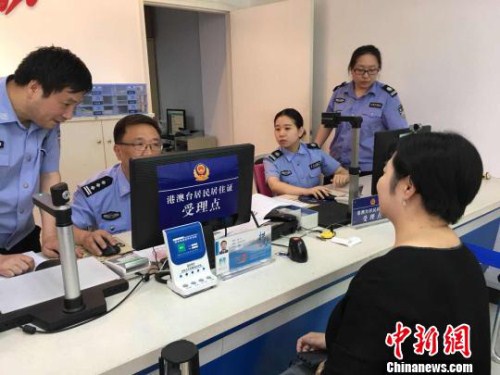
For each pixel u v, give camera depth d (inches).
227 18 167.6
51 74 48.7
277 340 50.6
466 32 108.3
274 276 49.6
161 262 53.0
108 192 68.0
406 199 35.0
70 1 124.7
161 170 46.8
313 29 142.6
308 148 101.4
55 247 56.0
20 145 56.7
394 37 123.2
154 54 223.8
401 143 36.1
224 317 40.9
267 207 67.5
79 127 125.5
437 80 116.3
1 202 58.1
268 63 154.5
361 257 55.0
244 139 173.8
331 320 38.9
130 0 136.6
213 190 51.7
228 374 46.3
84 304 40.9
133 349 36.0
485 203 80.1
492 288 88.9
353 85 115.8
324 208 75.9
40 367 33.9
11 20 115.7
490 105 107.5
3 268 49.3
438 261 32.7
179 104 216.4
